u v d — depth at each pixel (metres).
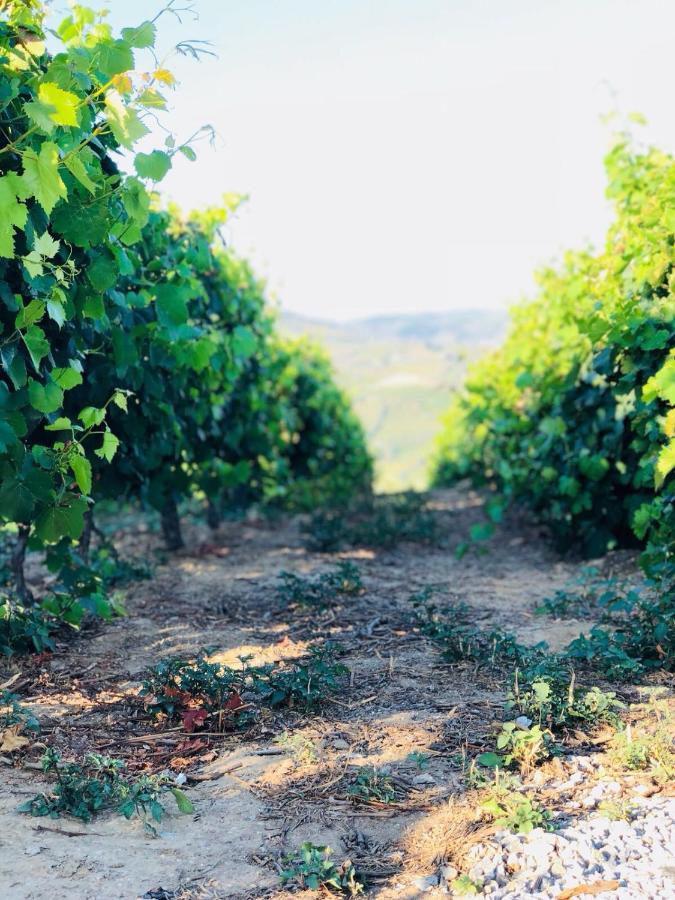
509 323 10.82
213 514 8.77
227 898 2.43
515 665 4.17
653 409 5.18
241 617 5.34
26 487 3.63
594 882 2.38
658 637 4.05
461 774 3.10
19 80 3.34
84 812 2.85
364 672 4.22
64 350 4.02
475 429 10.64
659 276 5.18
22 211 2.85
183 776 3.16
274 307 10.00
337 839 2.73
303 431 13.09
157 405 5.38
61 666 4.30
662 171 6.20
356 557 7.42
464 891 2.40
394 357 194.88
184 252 5.84
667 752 3.09
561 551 7.15
